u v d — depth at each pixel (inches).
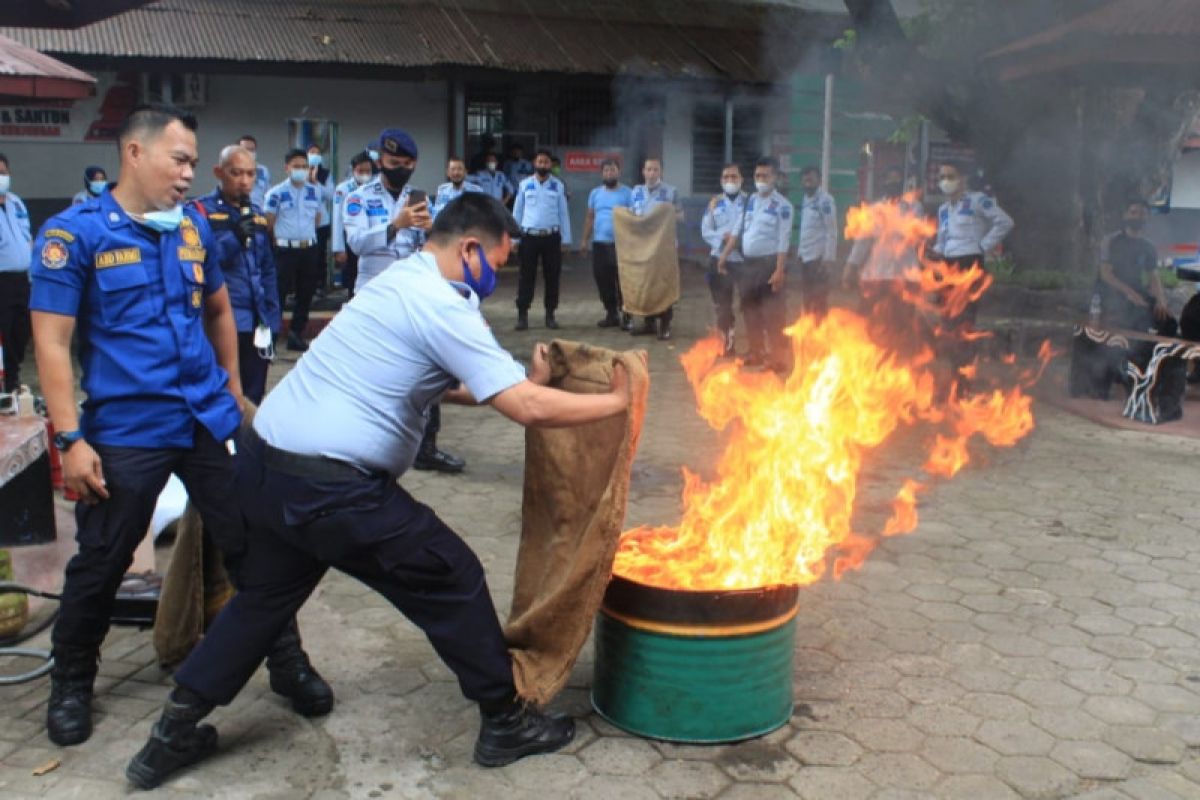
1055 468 252.2
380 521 113.6
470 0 641.6
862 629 161.3
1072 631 161.5
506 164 615.5
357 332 113.8
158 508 190.5
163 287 125.5
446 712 136.3
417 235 220.5
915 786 120.1
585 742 128.9
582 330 451.5
